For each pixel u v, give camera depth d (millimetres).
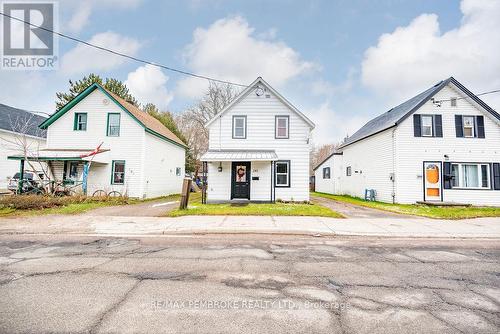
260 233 8039
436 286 4211
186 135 40188
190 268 4879
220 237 7555
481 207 14719
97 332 2811
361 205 15922
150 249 6199
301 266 5074
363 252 6164
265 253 5941
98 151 16547
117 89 27656
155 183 19859
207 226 8508
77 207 12055
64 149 17781
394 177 16719
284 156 16109
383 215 11547
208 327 2932
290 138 16203
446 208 14070
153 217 10195
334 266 5109
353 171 23219
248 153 15383
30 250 6078
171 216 10414
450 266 5215
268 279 4391
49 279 4297
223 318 3131
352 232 8109
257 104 16391
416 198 16438
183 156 26766
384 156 17875
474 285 4277
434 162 16578
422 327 2998
